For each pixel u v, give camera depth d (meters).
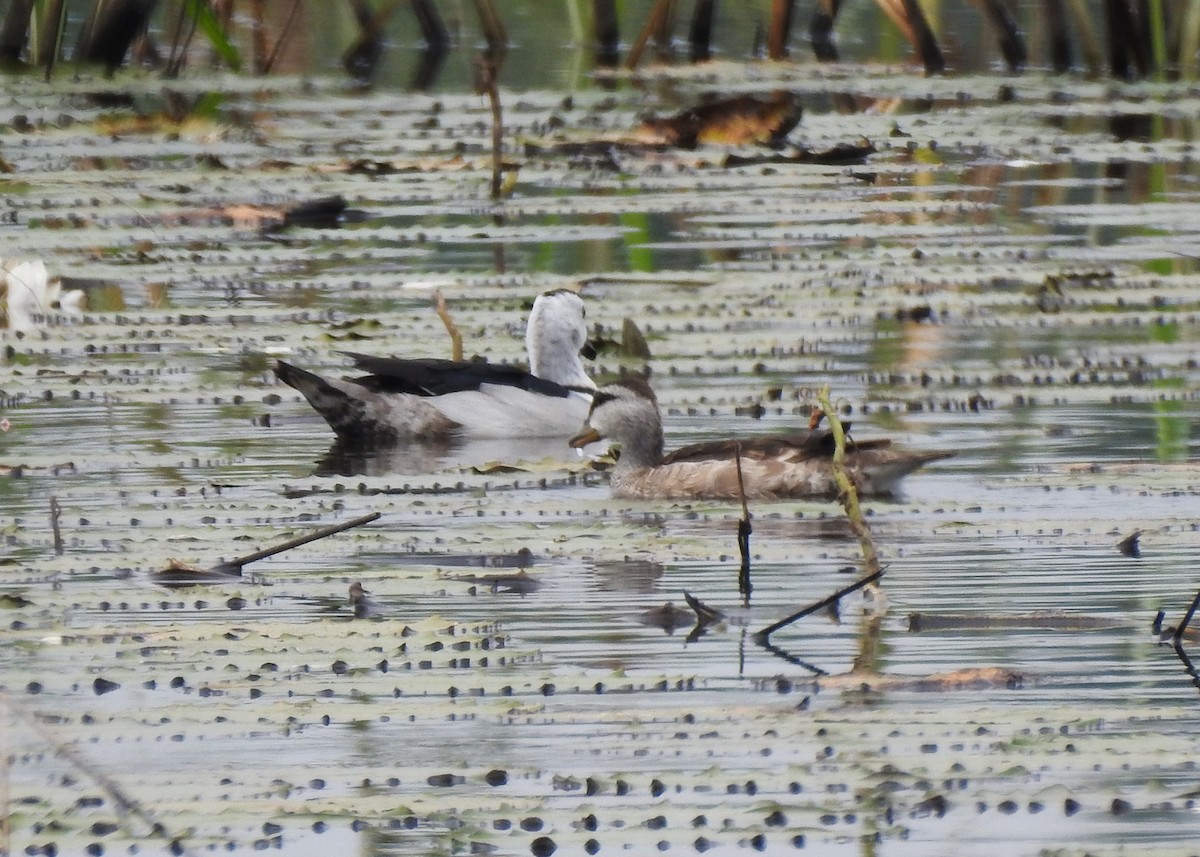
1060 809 7.78
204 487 13.53
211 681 9.38
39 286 19.31
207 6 31.58
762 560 11.66
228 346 17.98
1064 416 15.43
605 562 11.63
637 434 14.20
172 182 25.94
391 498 13.34
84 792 8.09
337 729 8.76
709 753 8.39
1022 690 9.17
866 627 10.25
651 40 35.88
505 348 17.91
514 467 14.64
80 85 30.89
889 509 12.80
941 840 7.52
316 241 23.12
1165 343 17.62
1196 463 13.77
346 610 10.59
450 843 7.58
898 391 16.02
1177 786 8.00
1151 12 32.31
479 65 32.19
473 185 25.97
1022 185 26.03
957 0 39.62
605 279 20.31
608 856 7.53
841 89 31.03
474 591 11.00
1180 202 24.53
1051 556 11.56
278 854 7.50
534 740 8.57
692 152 28.02
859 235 22.36
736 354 17.52
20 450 14.61
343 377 16.62
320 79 33.78
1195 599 9.93
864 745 8.45
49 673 9.48
